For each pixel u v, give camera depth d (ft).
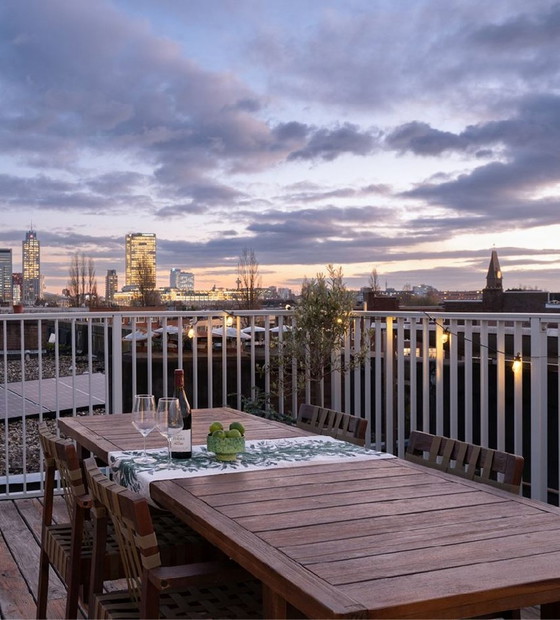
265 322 19.22
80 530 8.46
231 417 12.51
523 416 15.87
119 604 7.20
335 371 18.97
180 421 8.95
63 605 10.99
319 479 7.91
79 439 10.84
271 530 6.09
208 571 6.34
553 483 15.05
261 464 8.63
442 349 15.62
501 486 7.84
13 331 83.35
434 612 4.73
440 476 8.09
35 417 33.60
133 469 8.35
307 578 5.03
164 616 6.98
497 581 5.01
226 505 6.85
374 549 5.64
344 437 10.95
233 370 26.99
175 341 34.50
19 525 15.02
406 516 6.52
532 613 10.36
